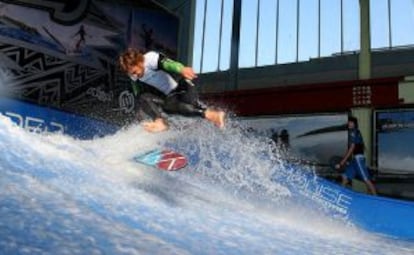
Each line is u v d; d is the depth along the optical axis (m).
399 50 12.42
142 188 4.82
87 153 5.45
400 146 11.70
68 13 12.45
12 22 11.21
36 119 7.29
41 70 11.70
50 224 2.59
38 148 4.68
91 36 12.98
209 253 3.08
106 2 13.44
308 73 13.78
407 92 11.73
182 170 6.62
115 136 6.26
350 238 5.40
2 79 10.80
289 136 13.37
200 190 5.84
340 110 12.70
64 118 7.69
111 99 13.26
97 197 3.71
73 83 12.38
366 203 6.76
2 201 2.70
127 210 3.65
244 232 4.11
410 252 5.01
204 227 3.92
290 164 6.98
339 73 13.24
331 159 12.63
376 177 11.82
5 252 2.07
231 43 15.33
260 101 13.99
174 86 4.92
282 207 6.29
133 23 14.20
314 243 4.37
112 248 2.51
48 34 11.95
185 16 16.11
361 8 13.05
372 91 12.23
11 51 11.10
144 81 4.80
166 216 3.90
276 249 3.71
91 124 8.12
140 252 2.58
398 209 6.59
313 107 13.04
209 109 5.00
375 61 12.70
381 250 4.77
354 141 9.46
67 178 3.98
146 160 5.13
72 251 2.30
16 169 3.58
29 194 3.00
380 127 12.04
